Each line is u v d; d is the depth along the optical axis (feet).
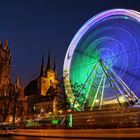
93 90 155.94
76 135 86.99
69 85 162.81
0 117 400.67
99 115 84.12
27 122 140.77
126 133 70.79
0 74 447.83
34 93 569.23
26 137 118.52
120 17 157.79
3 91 428.15
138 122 72.74
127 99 142.72
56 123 108.68
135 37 147.64
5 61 461.78
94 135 80.12
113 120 79.41
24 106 457.27
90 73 159.33
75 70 166.50
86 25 173.27
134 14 146.82
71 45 173.88
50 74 598.34
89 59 163.43
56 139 96.02
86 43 169.37
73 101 156.66
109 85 150.30
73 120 93.86
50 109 444.14
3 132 151.74
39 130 109.60
